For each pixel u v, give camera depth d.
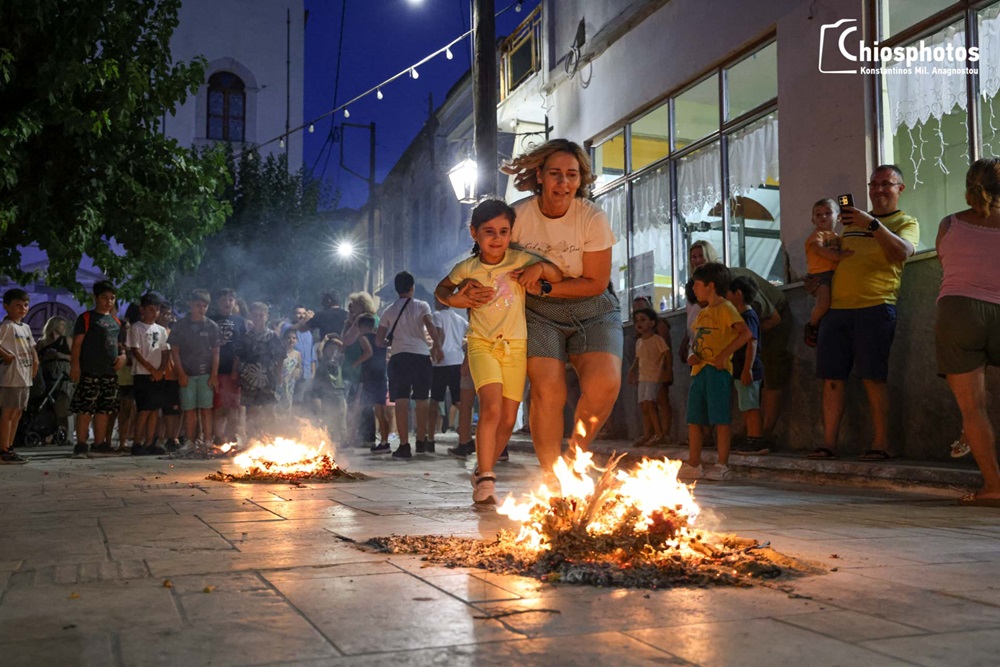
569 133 13.10
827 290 7.10
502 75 15.41
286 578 2.75
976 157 6.99
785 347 8.38
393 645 2.00
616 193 12.16
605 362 4.79
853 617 2.26
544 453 4.89
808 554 3.25
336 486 6.20
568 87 13.12
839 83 7.97
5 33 8.99
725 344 7.00
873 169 7.70
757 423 8.08
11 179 9.12
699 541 3.07
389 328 9.92
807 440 8.20
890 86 7.65
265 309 10.95
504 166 4.89
